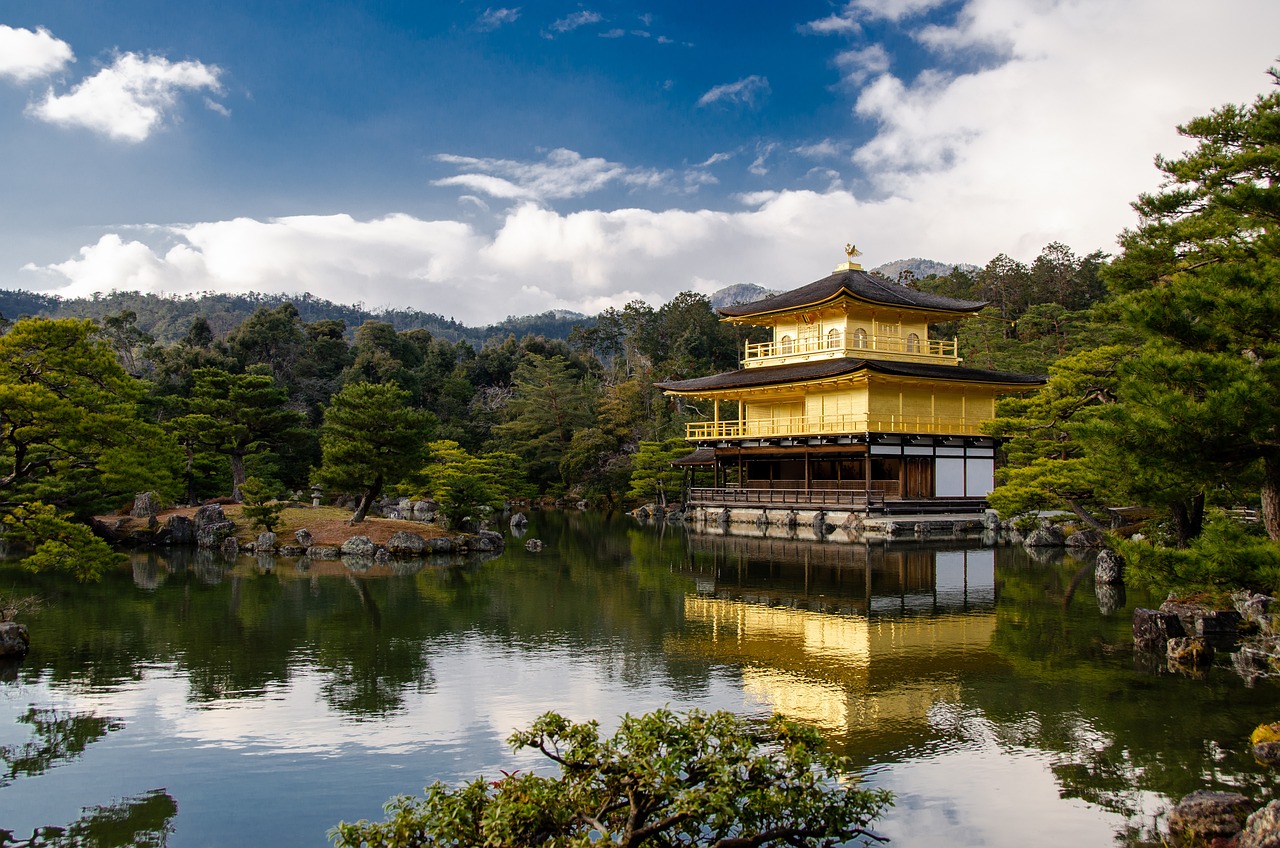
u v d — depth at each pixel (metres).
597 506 98.56
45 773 17.67
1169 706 20.78
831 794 11.23
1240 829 13.91
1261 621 26.05
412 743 19.17
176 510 63.19
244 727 20.23
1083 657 25.52
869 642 27.81
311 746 19.05
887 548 53.78
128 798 16.52
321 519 58.81
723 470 84.81
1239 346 20.14
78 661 26.31
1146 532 34.56
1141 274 28.69
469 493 58.84
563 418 105.25
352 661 26.17
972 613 32.47
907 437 67.50
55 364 29.14
